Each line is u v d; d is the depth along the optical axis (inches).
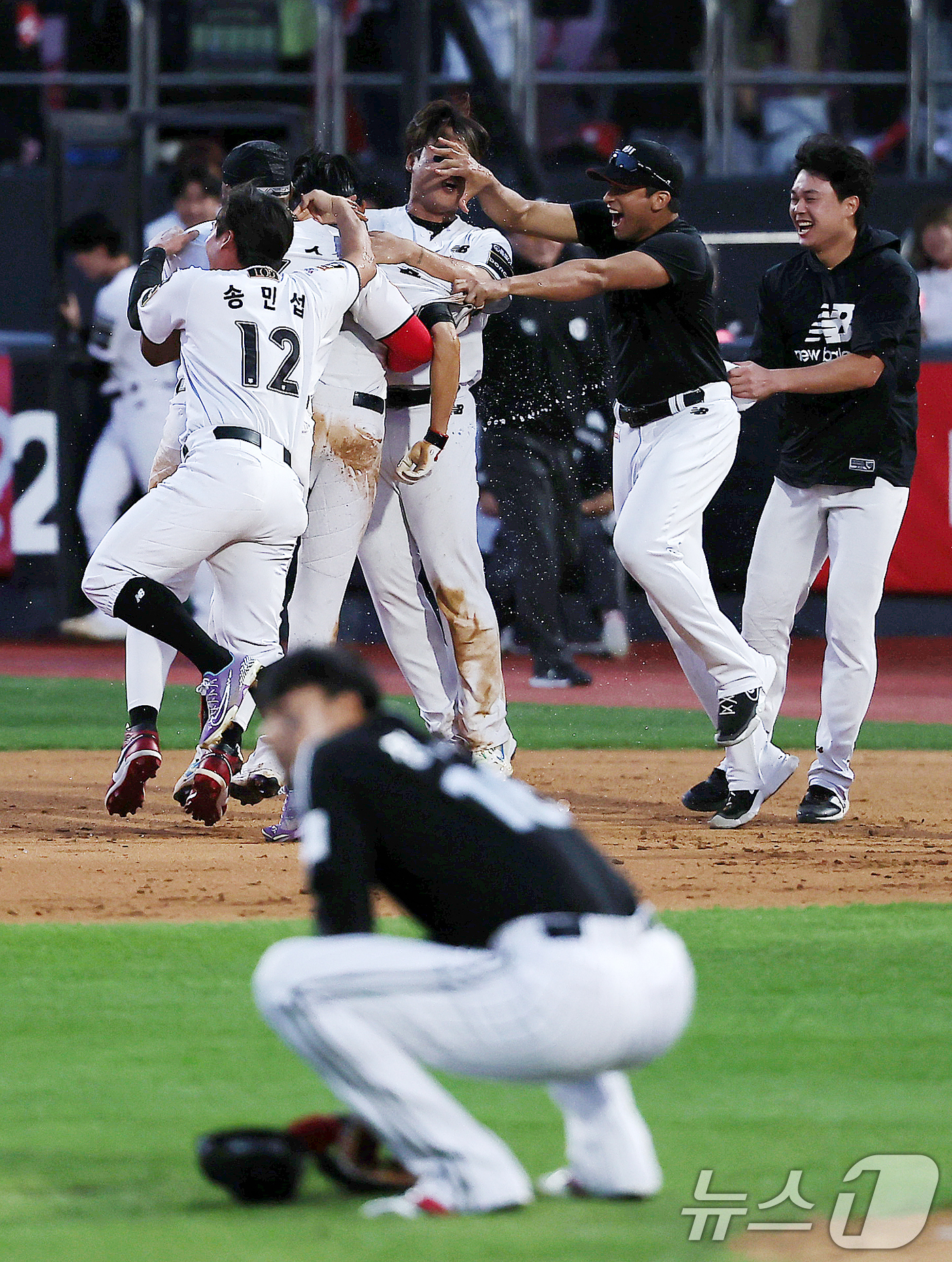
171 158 2149.4
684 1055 625.9
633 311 1040.2
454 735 1129.4
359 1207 482.0
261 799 1009.5
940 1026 662.5
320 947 459.8
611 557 1961.1
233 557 962.1
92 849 997.2
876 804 1188.5
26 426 2111.2
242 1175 478.3
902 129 2512.3
